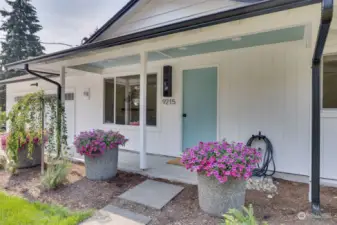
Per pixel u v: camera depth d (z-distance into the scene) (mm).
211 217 2520
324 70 3600
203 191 2607
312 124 2625
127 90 6059
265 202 2848
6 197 3182
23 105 4117
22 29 21281
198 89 4988
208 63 4766
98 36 6082
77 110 7090
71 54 4199
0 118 4402
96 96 6641
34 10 22125
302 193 3119
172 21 5066
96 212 2721
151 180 3770
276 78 4055
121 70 6098
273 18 2787
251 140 4219
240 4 4164
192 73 5051
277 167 4066
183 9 4926
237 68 4434
